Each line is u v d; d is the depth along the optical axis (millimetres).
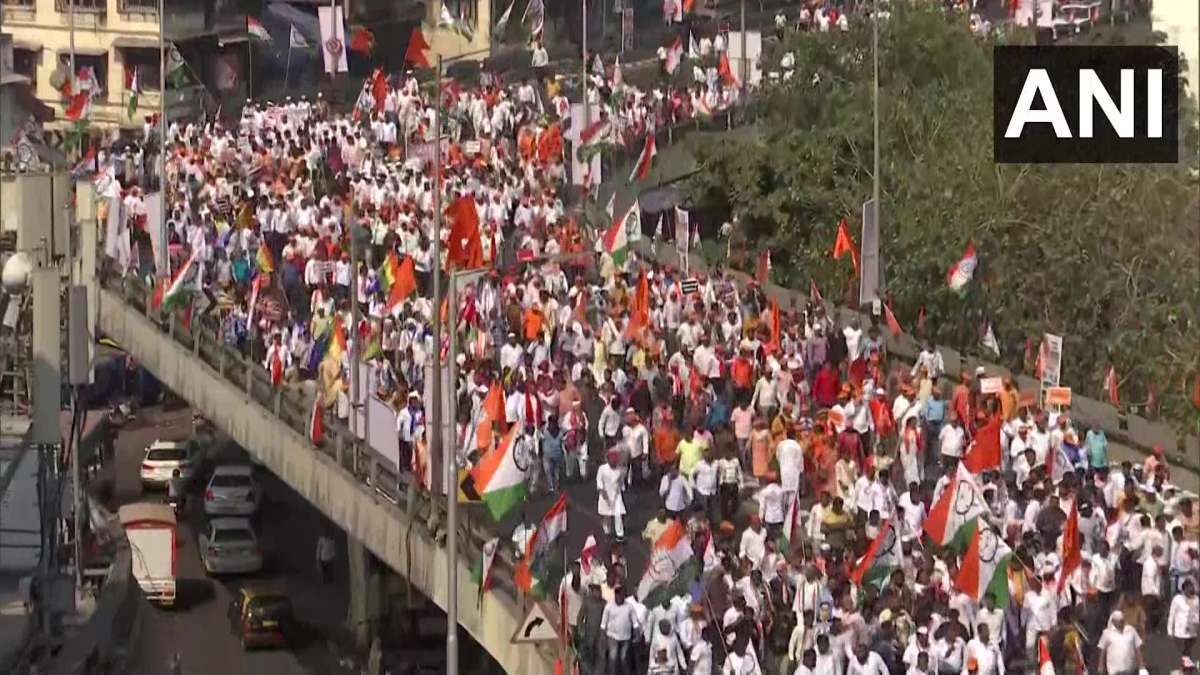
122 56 103250
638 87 85750
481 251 64500
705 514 50312
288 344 65750
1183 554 47156
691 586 45688
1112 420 59562
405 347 61094
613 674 45094
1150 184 62625
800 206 71438
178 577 71438
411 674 62938
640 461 54156
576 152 77875
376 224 69875
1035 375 62156
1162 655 46719
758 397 55562
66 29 103125
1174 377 59750
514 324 61906
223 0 95062
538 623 46000
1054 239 62938
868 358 58969
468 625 51656
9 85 93062
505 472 48688
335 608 68875
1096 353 61750
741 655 44062
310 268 69188
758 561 46375
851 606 44094
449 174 74125
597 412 58875
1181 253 61656
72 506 55938
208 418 69938
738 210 72500
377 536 56469
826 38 73312
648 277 63344
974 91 68062
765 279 67812
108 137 94125
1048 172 63906
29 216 53531
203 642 66188
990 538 44750
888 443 53188
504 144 80000
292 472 62938
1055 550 46844
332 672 64500
